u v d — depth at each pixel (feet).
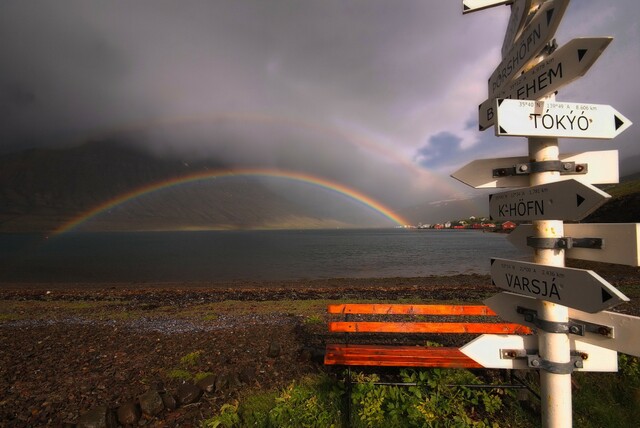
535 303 10.13
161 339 33.35
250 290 82.02
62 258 225.15
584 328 9.37
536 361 9.98
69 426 17.21
